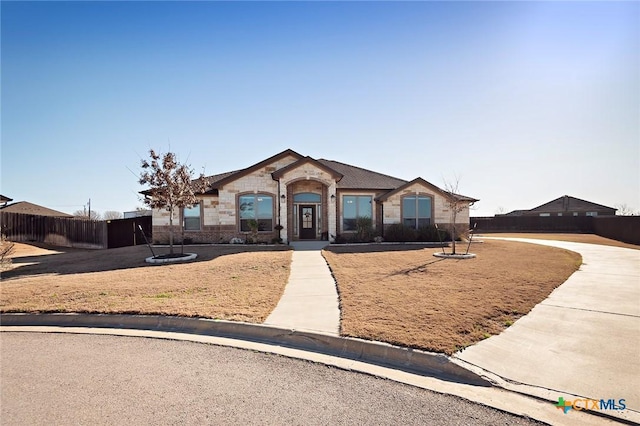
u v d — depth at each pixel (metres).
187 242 18.58
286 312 6.33
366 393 3.76
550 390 3.71
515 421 3.22
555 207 46.88
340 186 20.31
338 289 7.98
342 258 12.87
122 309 6.62
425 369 4.33
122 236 20.23
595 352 4.57
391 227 19.69
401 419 3.26
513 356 4.46
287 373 4.26
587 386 3.76
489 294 7.29
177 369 4.39
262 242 19.02
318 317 6.01
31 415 3.36
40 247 19.88
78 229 20.44
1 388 3.92
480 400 3.59
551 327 5.46
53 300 7.45
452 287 7.93
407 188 20.45
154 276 9.78
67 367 4.48
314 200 20.22
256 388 3.88
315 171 18.98
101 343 5.36
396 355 4.60
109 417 3.32
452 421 3.22
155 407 3.49
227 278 9.42
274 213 19.33
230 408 3.46
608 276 9.41
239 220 19.06
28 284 9.07
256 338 5.54
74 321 6.45
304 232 20.27
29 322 6.54
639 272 10.05
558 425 3.14
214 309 6.54
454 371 4.18
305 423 3.20
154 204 13.51
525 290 7.66
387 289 7.81
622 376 3.95
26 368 4.46
